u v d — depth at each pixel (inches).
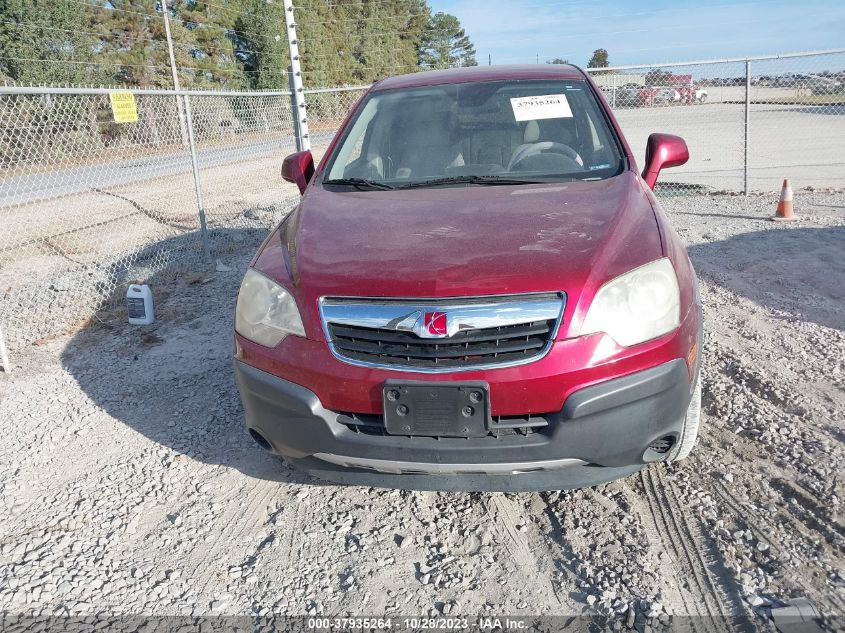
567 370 90.5
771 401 144.0
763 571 94.1
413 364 93.1
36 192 370.9
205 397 163.6
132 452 138.9
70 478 130.3
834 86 443.8
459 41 3080.7
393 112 155.9
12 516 118.3
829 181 429.1
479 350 92.0
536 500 114.7
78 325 225.8
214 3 1679.4
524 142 142.9
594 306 92.6
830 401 141.5
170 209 469.7
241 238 347.6
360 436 96.7
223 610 93.8
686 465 121.5
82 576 101.6
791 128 749.9
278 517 114.3
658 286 97.0
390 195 129.8
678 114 867.4
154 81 1472.7
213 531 111.7
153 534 111.7
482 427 91.7
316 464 105.0
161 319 227.8
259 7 1777.8
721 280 233.3
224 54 1706.4
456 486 100.0
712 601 89.6
